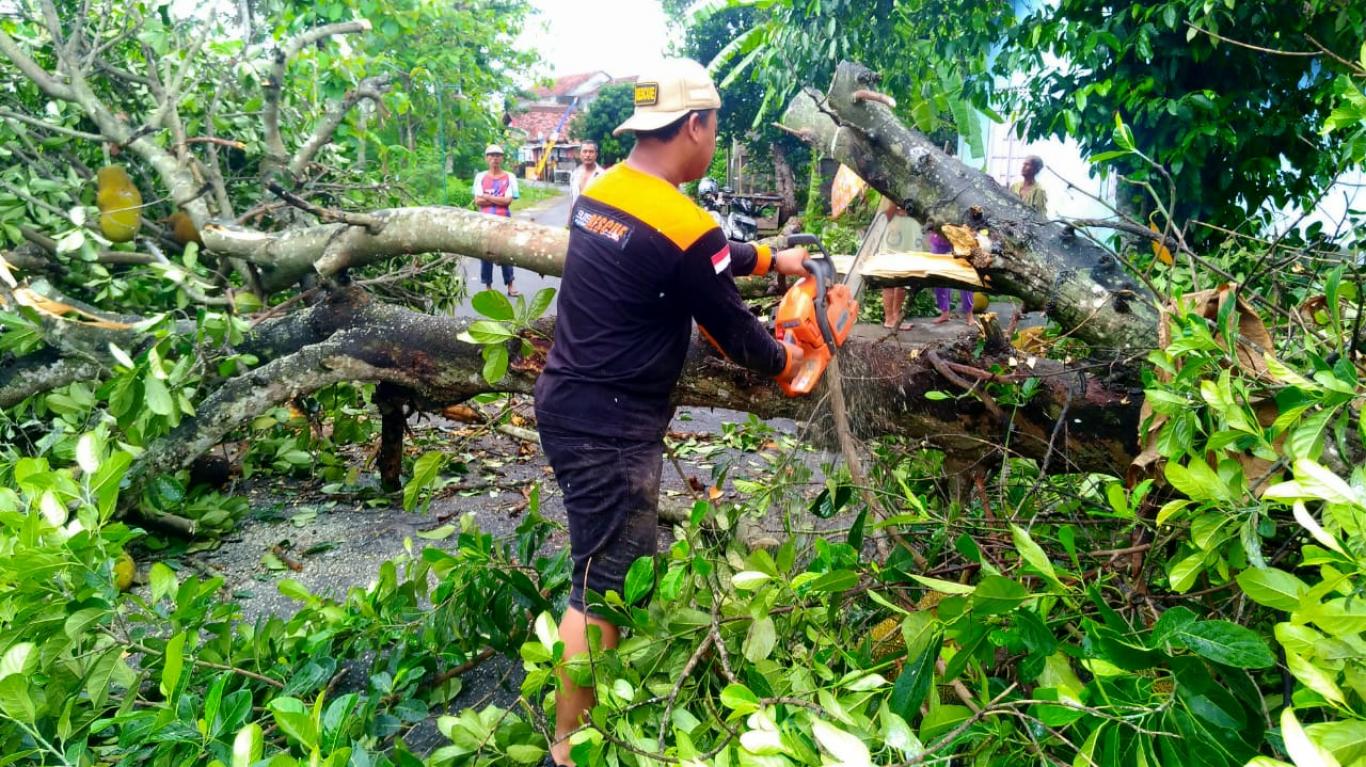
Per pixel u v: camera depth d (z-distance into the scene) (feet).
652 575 5.54
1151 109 12.57
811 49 19.56
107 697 6.07
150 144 12.80
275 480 13.50
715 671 6.07
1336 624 3.06
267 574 10.27
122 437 9.53
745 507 7.78
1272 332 7.16
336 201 15.06
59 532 6.06
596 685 5.26
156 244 13.24
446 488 13.07
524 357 9.03
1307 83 14.30
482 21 30.14
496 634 7.27
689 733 4.98
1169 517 5.22
